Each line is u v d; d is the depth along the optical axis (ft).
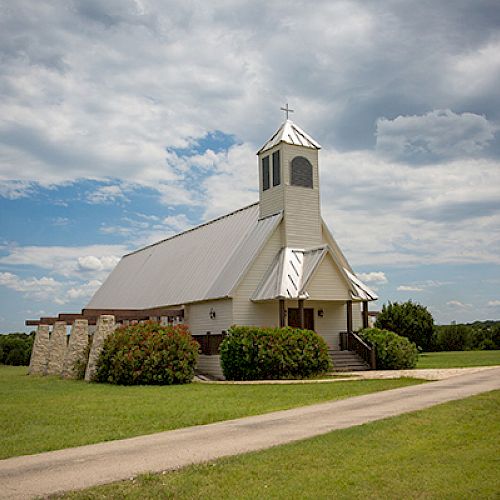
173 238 146.10
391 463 27.91
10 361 168.45
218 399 55.01
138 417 45.06
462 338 174.19
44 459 31.55
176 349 79.97
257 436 35.40
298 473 26.66
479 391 49.62
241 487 24.93
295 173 99.35
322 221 102.58
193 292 103.14
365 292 98.58
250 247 97.04
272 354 77.71
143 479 26.32
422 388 55.31
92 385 77.10
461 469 26.61
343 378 73.46
